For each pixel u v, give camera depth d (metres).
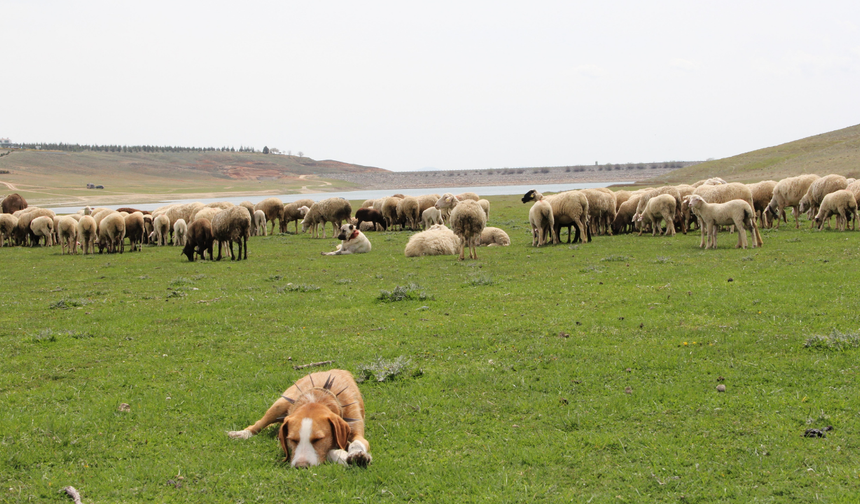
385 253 23.48
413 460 5.20
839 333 7.80
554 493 4.51
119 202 117.81
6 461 5.37
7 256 25.97
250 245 28.53
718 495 4.39
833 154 102.25
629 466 4.93
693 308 10.40
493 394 6.84
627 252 19.41
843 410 5.77
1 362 8.81
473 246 20.08
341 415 5.41
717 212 18.77
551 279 14.72
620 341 8.67
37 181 189.25
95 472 5.16
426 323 10.46
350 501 4.45
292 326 10.77
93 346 9.70
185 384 7.57
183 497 4.65
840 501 4.17
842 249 16.77
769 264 14.74
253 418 6.30
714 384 6.71
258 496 4.57
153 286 16.53
